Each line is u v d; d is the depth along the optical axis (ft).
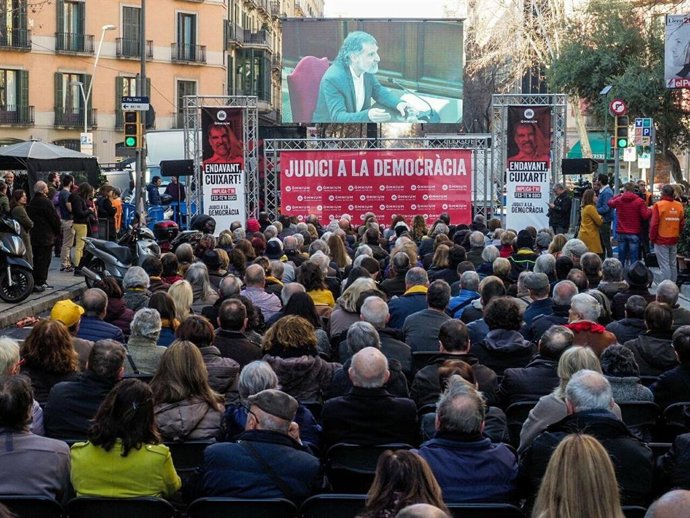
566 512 13.06
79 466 18.74
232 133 89.35
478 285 39.93
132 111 86.02
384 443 22.09
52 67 191.83
